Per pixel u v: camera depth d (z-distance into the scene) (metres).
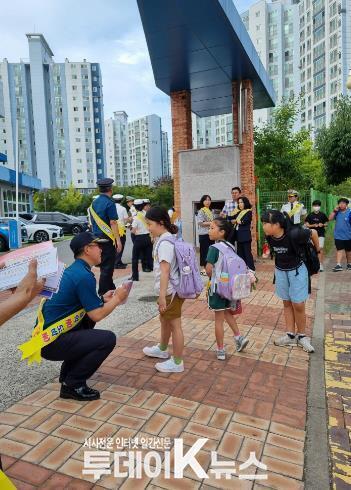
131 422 3.32
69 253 16.05
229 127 96.44
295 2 88.19
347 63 70.00
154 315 6.43
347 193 33.44
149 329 5.70
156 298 7.54
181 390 3.88
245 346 4.84
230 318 4.79
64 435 3.14
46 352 3.56
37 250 1.84
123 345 5.05
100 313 3.48
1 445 3.01
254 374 4.27
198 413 3.47
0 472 1.49
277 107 20.20
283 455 2.96
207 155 11.75
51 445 3.02
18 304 1.56
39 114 92.31
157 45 8.90
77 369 3.60
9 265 1.82
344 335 5.55
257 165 17.97
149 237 8.94
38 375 4.25
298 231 4.74
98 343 3.54
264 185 16.97
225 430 3.24
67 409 3.51
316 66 78.19
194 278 4.04
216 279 4.43
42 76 92.69
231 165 11.52
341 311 6.73
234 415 3.46
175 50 9.17
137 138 118.38
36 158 93.00
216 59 9.75
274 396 3.81
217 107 14.11
